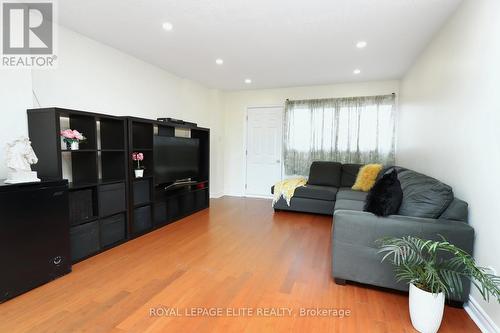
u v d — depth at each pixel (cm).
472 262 137
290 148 516
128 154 289
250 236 312
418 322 151
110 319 161
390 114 450
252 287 200
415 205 194
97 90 302
